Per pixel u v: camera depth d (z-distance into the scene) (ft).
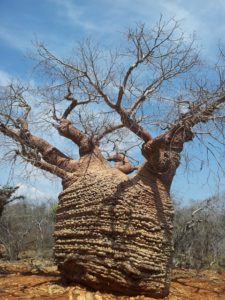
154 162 32.60
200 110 31.48
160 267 32.07
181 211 63.16
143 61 33.47
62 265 33.81
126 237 31.35
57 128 37.73
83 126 36.63
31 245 78.38
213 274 48.01
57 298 30.40
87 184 33.83
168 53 33.86
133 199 32.04
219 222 64.64
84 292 31.37
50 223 77.41
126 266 30.89
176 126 32.35
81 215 33.24
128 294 31.53
